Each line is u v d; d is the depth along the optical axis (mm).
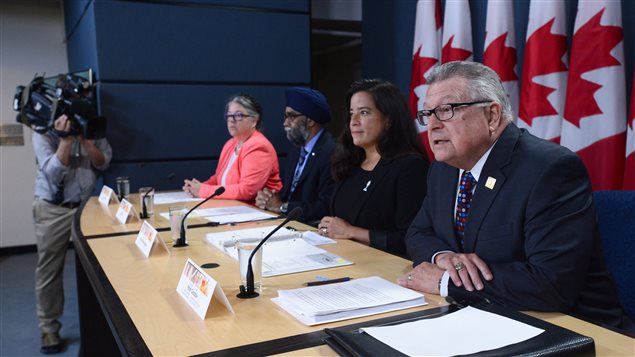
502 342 858
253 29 3602
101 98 3227
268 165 2871
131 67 3305
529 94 2566
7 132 4793
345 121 2100
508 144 1295
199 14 3447
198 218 2188
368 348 836
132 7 3279
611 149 2262
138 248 1666
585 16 2326
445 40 3104
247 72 3611
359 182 2037
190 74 3459
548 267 1138
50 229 2873
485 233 1284
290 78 3750
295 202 2549
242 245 1229
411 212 1858
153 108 3379
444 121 1266
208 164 3566
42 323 2785
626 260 1443
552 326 918
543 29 2520
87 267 1493
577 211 1183
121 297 1188
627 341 936
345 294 1146
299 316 1041
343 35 4996
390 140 1966
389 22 3951
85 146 2996
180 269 1412
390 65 3979
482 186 1310
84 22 3615
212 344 925
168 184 3463
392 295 1139
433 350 826
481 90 1248
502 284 1143
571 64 2377
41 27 4852
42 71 4879
